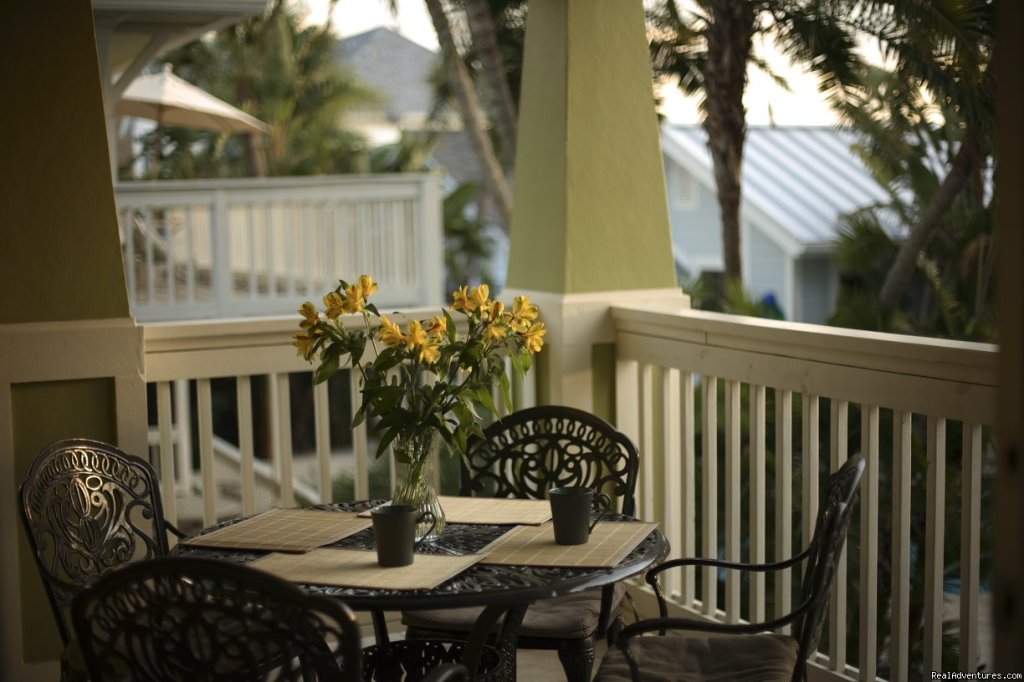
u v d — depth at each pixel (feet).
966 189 28.25
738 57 26.13
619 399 13.00
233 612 5.97
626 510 9.90
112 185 10.52
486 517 8.55
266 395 45.65
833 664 10.09
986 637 17.29
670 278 13.26
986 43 20.06
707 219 50.85
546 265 13.12
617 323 12.86
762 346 10.59
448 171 66.80
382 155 54.70
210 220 29.40
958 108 22.59
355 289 7.68
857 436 17.34
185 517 23.95
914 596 17.53
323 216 30.91
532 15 13.42
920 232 27.66
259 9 19.74
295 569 7.16
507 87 29.96
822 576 6.84
